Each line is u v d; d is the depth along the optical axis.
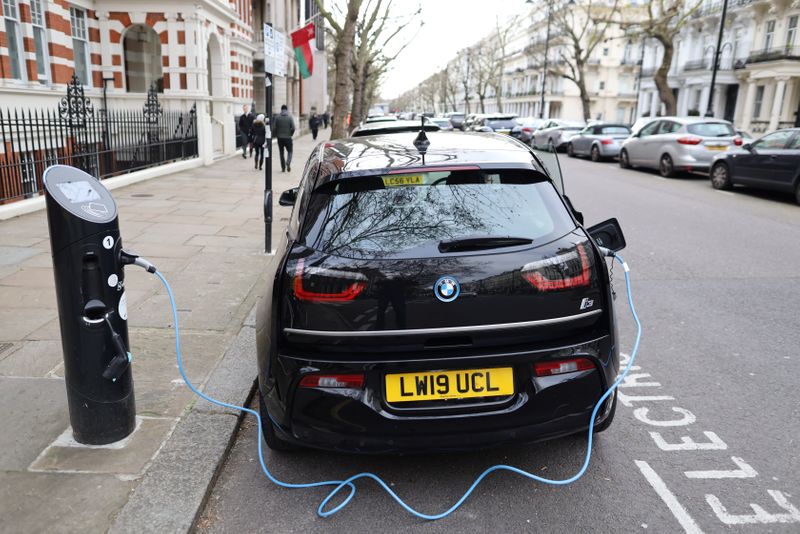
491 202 3.01
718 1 40.72
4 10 13.25
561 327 2.77
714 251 8.10
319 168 3.31
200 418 3.53
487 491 3.01
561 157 24.38
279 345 2.80
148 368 4.21
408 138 3.75
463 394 2.71
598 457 3.29
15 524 2.64
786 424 3.63
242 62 25.77
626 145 18.73
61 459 3.11
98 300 3.06
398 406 2.71
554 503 2.91
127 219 9.59
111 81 19.66
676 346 4.84
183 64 19.36
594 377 2.82
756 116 38.94
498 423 2.72
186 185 13.78
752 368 4.42
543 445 3.40
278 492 3.03
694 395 4.01
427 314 2.67
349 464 3.26
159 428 3.42
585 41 68.44
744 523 2.75
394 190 3.04
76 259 3.00
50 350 4.46
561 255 2.81
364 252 2.77
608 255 3.76
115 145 13.71
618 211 11.21
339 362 2.68
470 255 2.75
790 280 6.70
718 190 14.09
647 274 6.99
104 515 2.72
